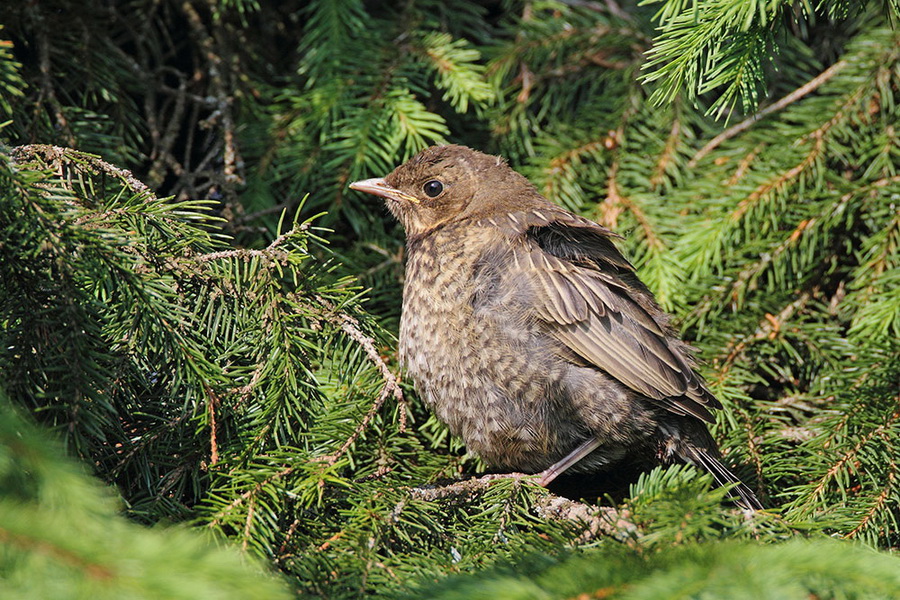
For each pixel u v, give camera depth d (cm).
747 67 575
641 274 796
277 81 902
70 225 465
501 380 632
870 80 824
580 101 920
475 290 636
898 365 683
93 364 459
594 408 632
